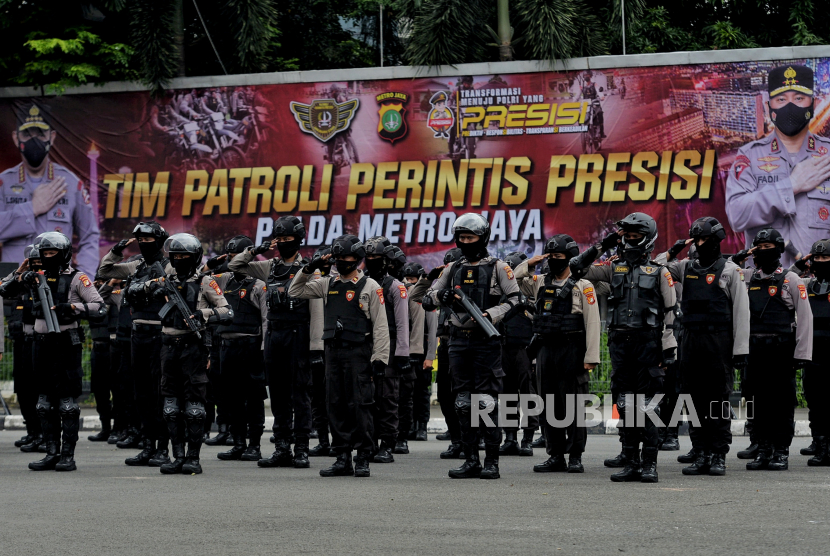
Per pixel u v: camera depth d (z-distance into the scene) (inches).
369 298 370.3
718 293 376.2
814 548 224.7
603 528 251.8
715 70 773.3
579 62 785.6
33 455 468.4
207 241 829.2
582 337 385.1
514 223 791.7
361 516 271.4
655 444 353.4
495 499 305.4
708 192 773.3
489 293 362.0
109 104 844.0
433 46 794.8
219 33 912.9
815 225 764.0
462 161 797.9
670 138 777.6
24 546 229.1
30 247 426.3
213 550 223.6
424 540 235.5
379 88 808.3
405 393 491.5
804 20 994.7
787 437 407.2
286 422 413.7
